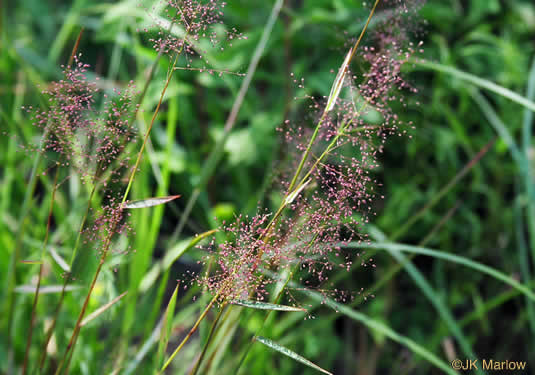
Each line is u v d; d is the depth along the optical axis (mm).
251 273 507
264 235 514
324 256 518
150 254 676
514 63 1041
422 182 1032
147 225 679
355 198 514
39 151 532
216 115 1034
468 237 1030
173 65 517
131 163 604
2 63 876
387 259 965
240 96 681
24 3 1245
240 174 1016
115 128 520
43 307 690
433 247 1017
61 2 1327
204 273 526
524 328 970
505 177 1036
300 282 556
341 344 968
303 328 886
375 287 677
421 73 1016
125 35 875
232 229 516
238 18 1025
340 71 514
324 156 514
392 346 972
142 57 858
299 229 514
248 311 627
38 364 577
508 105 1045
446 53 969
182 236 996
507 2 1173
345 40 562
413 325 979
